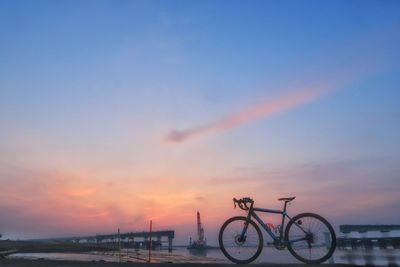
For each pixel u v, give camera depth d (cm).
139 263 774
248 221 824
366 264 711
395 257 777
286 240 789
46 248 3525
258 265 716
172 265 750
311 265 700
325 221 777
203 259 1505
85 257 2177
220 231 838
